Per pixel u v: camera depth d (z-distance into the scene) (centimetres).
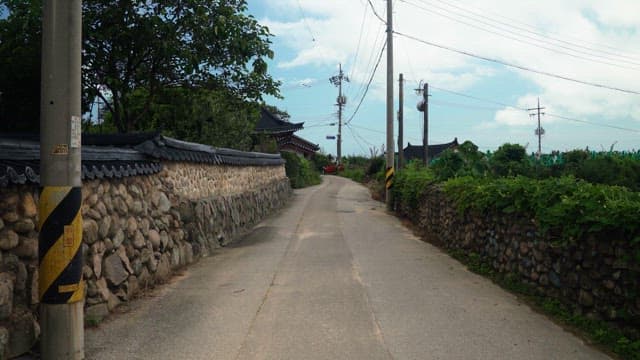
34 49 887
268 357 436
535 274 623
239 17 1077
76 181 408
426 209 1236
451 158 1327
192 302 612
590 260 504
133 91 1142
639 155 1137
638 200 480
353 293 654
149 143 734
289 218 1576
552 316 548
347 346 462
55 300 397
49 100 398
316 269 808
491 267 766
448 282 715
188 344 468
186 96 1195
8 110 934
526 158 1323
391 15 1917
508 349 453
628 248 451
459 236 930
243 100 1234
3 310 393
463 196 877
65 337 399
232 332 502
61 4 399
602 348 454
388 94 1903
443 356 438
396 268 814
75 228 405
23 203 437
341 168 5853
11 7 935
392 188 1845
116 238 600
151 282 688
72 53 403
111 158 615
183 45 1043
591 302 504
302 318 547
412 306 592
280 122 3616
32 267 438
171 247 780
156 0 1005
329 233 1236
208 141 1404
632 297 446
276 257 916
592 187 537
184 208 876
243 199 1318
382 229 1318
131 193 674
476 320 538
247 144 1688
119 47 998
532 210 632
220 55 1101
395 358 433
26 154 435
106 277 564
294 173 3083
